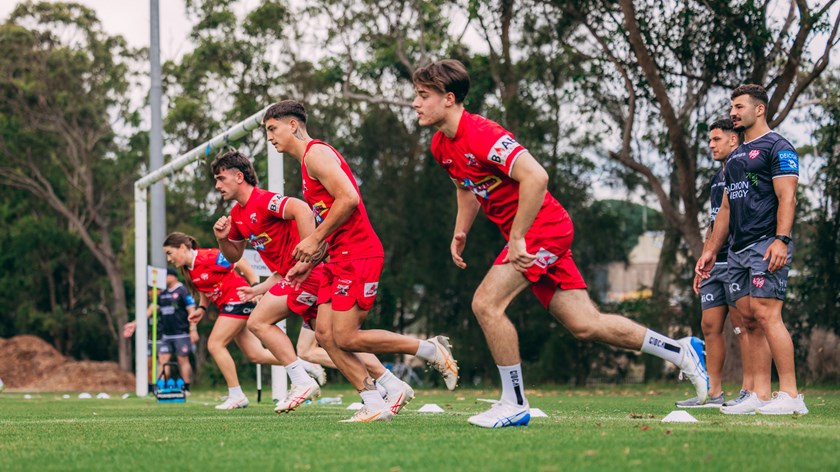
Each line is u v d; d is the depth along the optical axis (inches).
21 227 1278.3
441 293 906.7
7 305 1315.2
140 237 571.8
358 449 143.6
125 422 245.9
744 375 286.5
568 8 794.8
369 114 976.9
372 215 947.3
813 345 671.8
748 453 129.0
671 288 828.0
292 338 913.5
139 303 574.2
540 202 166.2
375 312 963.3
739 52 713.0
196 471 123.0
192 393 697.6
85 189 1307.8
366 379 211.5
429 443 149.7
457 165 179.8
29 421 266.7
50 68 1296.8
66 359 1099.3
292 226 253.3
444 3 916.0
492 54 880.9
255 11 1077.1
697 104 748.6
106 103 1321.4
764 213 231.1
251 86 1120.8
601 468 116.0
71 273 1339.8
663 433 162.2
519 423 180.9
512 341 177.5
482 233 871.7
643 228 974.4
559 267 177.0
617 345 185.0
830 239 669.9
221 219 264.2
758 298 231.3
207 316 1090.7
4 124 1277.1
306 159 201.3
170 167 516.7
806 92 770.2
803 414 229.6
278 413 258.7
